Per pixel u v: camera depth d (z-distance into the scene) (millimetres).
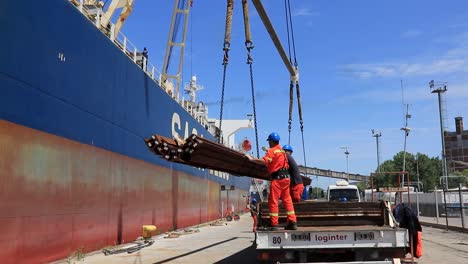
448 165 95688
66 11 13742
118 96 18125
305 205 10289
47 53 12531
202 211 36250
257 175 12648
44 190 12125
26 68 11469
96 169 15734
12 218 10641
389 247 8336
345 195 23969
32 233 11461
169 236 22359
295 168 10133
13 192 10711
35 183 11688
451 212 36344
